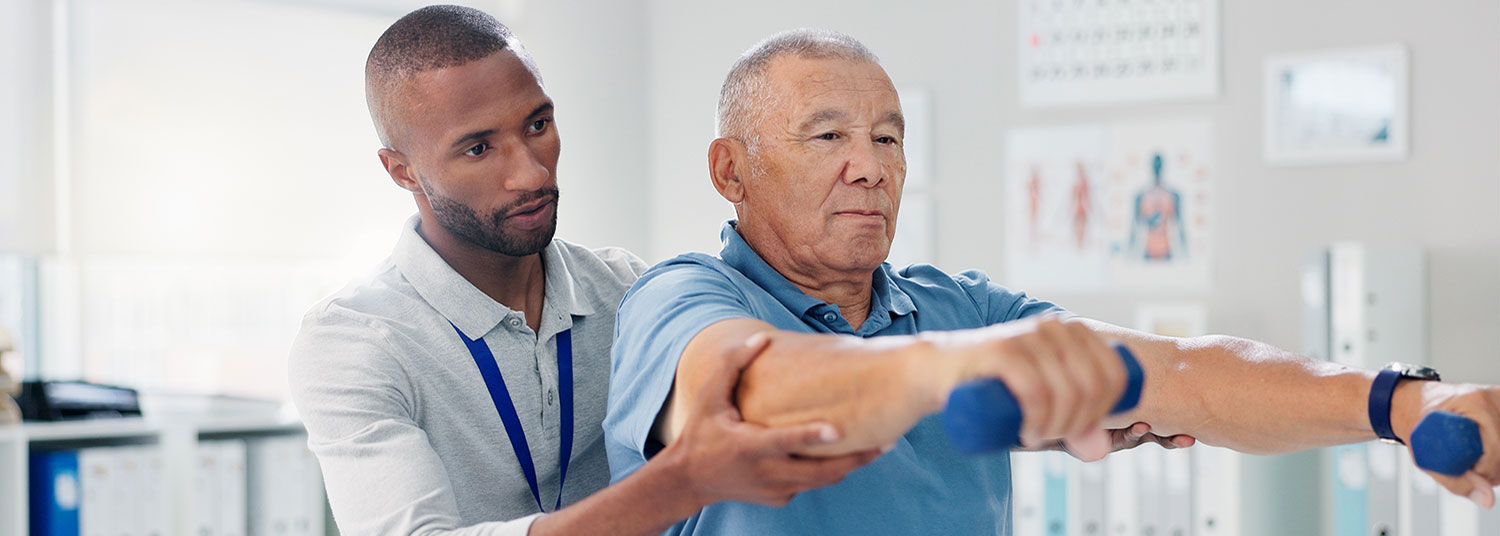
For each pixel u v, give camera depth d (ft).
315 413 4.23
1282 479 10.61
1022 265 12.21
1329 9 10.68
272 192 13.07
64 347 12.24
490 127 4.19
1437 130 10.19
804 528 3.43
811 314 3.70
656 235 14.96
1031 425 1.83
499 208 4.26
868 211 3.62
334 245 13.41
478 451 4.43
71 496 9.86
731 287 3.43
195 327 12.84
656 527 2.63
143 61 12.44
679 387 2.73
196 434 10.73
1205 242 11.28
